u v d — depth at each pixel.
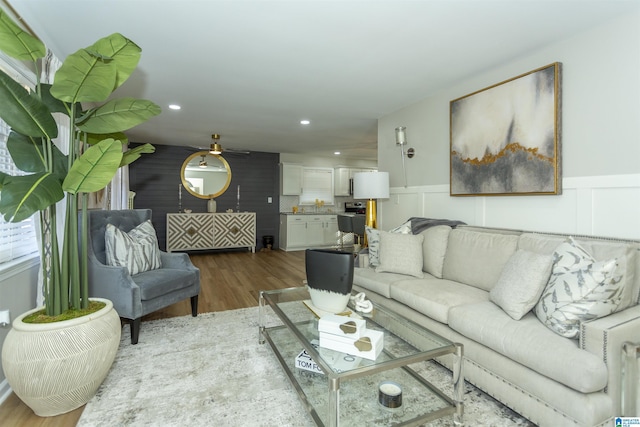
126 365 2.08
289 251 6.98
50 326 1.54
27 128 1.59
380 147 4.33
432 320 2.12
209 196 6.82
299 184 7.42
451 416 1.61
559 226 2.34
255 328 2.70
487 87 2.80
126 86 3.15
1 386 1.73
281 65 2.69
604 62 2.07
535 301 1.72
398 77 2.96
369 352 1.46
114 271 2.37
